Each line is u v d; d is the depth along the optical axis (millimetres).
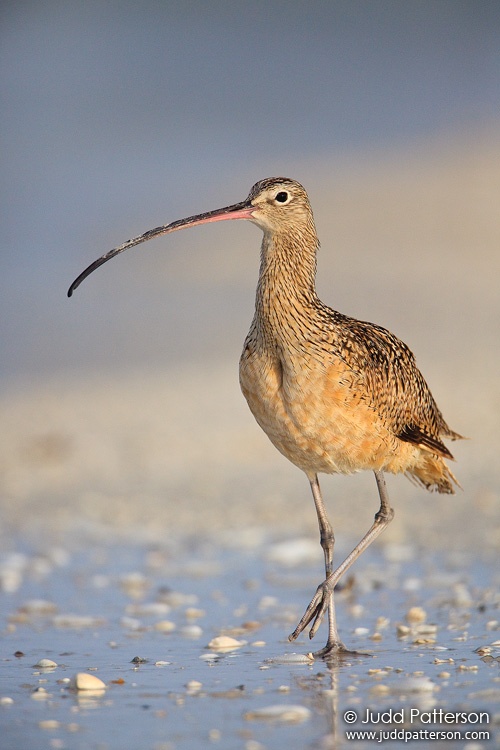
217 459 15312
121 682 7602
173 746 6293
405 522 12250
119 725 6664
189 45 57719
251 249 30359
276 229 8781
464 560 10805
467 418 15414
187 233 32594
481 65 49812
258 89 50906
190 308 24938
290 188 8836
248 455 15430
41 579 11039
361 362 8656
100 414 17766
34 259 30547
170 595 10305
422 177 35719
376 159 38719
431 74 49875
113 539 12492
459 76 48875
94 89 51969
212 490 14008
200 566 11297
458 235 29422
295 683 7434
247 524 12672
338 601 9891
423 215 31594
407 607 9539
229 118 47125
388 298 23656
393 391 8883
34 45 58719
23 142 44281
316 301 8883
